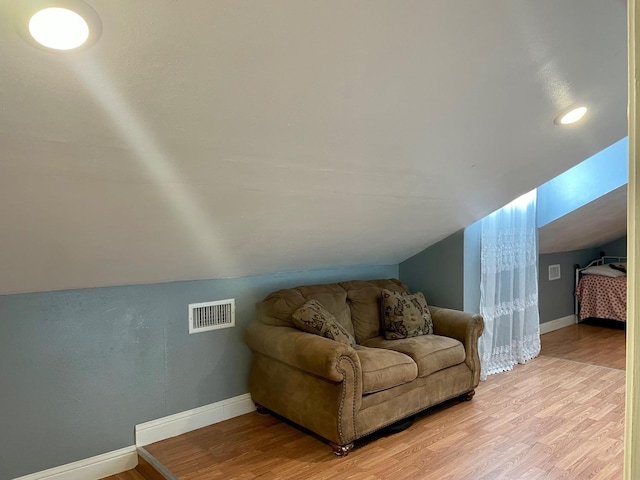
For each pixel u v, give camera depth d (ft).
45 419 7.86
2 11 3.27
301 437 9.27
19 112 4.19
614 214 15.87
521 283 13.87
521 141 7.85
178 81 4.37
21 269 6.86
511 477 7.73
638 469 1.59
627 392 1.63
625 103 7.50
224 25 3.89
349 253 11.52
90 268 7.57
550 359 14.47
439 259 13.19
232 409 10.34
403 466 8.10
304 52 4.43
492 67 5.50
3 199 5.25
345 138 6.15
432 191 9.02
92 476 8.37
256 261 9.87
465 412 10.43
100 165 5.23
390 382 9.00
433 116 6.22
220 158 5.78
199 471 7.98
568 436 9.18
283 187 7.01
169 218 6.88
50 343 7.89
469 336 11.09
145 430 9.02
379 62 4.85
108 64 3.96
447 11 4.40
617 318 18.19
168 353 9.36
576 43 5.52
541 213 14.74
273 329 9.80
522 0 4.56
